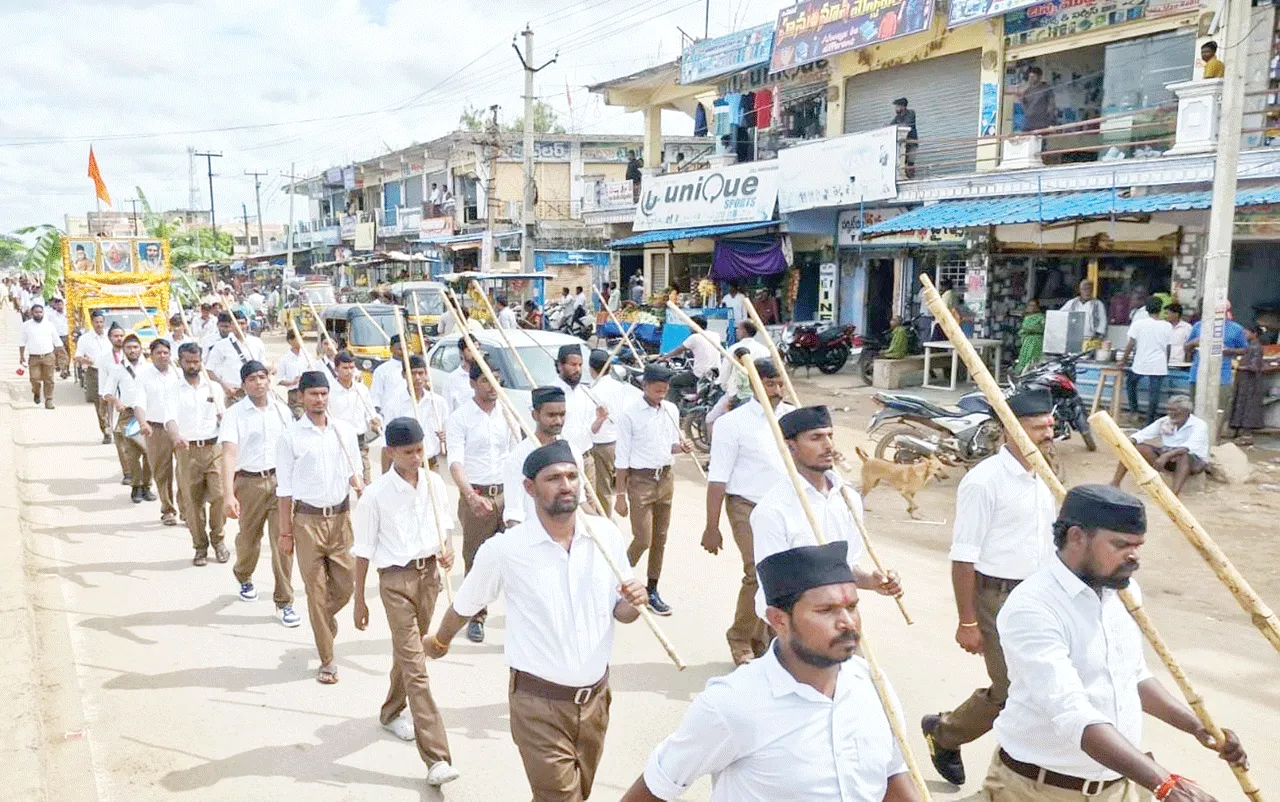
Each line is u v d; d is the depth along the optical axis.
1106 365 13.19
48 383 16.25
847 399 15.99
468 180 38.50
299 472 5.75
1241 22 10.53
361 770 4.85
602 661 3.74
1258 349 11.88
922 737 5.07
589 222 26.78
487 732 5.23
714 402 12.55
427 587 4.97
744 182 19.59
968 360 3.32
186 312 29.50
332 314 18.03
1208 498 9.83
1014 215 13.42
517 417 5.21
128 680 5.90
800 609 2.31
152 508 10.07
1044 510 4.19
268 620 6.97
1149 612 6.92
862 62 19.09
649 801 2.52
